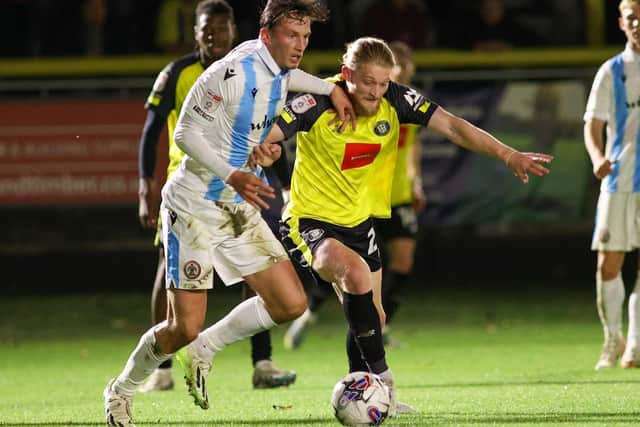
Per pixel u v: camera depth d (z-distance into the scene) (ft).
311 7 65.16
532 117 169.27
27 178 167.63
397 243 122.11
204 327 144.25
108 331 147.84
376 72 68.33
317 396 85.76
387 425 66.39
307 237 71.51
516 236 181.88
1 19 190.08
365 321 68.23
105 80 170.19
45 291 176.96
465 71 170.40
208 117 65.00
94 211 168.66
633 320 98.37
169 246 67.77
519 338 131.23
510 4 192.95
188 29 181.27
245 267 69.51
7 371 114.21
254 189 62.95
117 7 188.55
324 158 71.67
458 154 168.14
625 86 97.40
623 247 98.37
